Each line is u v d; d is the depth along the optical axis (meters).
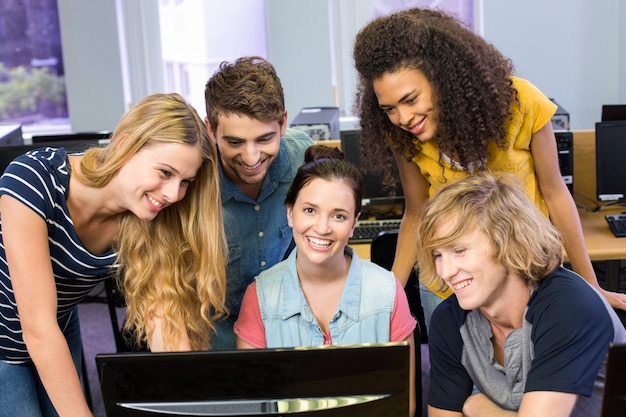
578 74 4.95
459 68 1.85
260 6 5.14
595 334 1.50
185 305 1.81
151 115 1.54
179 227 1.76
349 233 1.75
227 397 1.24
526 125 1.98
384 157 2.15
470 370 1.70
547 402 1.49
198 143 1.57
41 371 1.59
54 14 5.19
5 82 5.29
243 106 1.74
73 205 1.66
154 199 1.59
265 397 1.24
